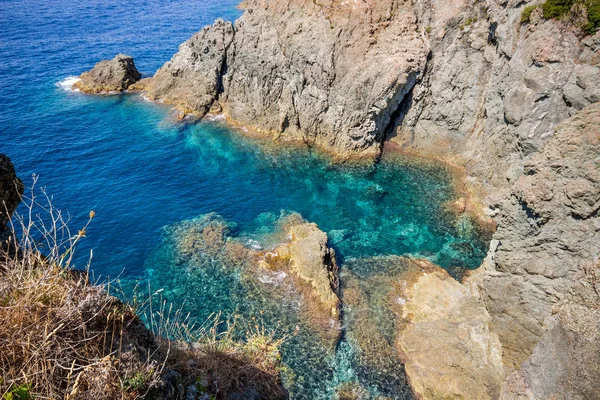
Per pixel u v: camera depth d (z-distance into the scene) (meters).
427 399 20.61
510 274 21.86
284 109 43.69
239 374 11.34
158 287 26.80
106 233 31.23
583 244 18.88
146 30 81.50
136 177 38.47
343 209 34.75
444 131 40.00
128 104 52.72
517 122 29.44
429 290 26.20
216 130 46.72
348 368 22.14
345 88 39.50
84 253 29.23
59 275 7.43
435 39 38.44
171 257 29.28
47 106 51.06
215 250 29.70
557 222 19.69
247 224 32.88
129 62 57.91
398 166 39.72
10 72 59.44
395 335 23.77
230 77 48.09
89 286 7.63
